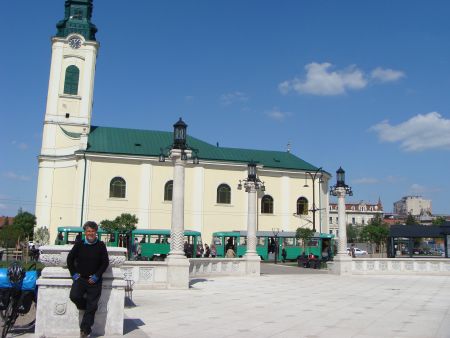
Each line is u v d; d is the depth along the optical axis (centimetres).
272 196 6056
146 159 5475
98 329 945
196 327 1105
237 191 5869
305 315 1334
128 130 5994
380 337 1036
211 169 5819
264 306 1514
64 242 4622
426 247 8469
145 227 5381
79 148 5384
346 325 1181
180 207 2169
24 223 5862
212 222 5716
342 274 3192
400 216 17712
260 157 6378
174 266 2067
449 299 1798
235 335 1020
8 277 972
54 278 936
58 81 5591
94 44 5719
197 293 1892
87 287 898
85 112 5625
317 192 6250
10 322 955
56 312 923
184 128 2250
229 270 2920
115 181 5400
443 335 1069
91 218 5241
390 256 4419
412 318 1314
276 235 5319
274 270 3769
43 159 5406
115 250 972
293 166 6347
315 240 5388
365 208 15425
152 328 1078
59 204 5347
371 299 1775
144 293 1875
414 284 2497
